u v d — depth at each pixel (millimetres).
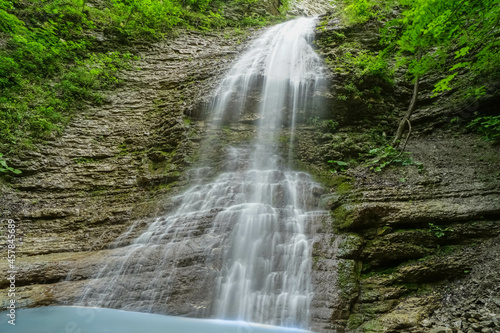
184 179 6891
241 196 6125
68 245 5625
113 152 7984
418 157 6879
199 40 13039
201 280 4680
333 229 5199
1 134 7328
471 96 7676
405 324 3840
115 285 4676
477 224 4832
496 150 6492
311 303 4293
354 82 8352
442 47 6973
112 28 11766
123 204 6617
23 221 6012
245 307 4406
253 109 8234
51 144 7742
